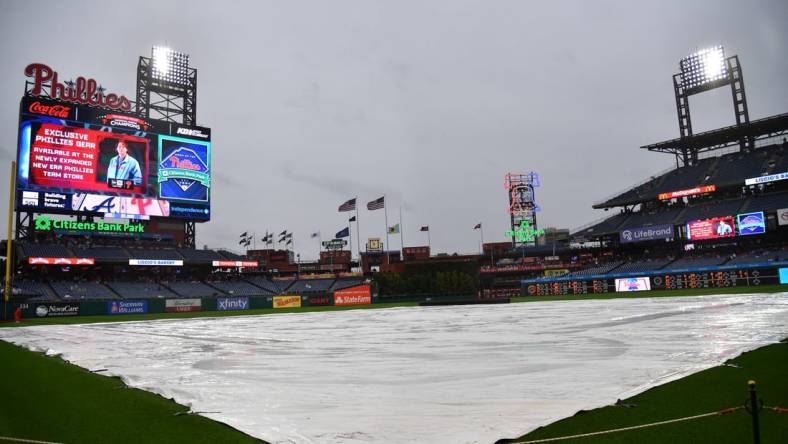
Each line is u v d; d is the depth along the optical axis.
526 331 22.84
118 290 71.06
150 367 14.79
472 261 85.12
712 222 76.50
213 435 7.34
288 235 101.62
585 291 83.25
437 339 20.72
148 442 7.10
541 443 6.49
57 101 65.94
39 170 64.25
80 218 71.00
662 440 6.48
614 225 92.44
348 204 87.81
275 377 12.27
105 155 68.62
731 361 12.17
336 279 90.19
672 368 11.54
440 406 8.55
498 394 9.37
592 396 8.93
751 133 84.62
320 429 7.34
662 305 38.75
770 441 6.36
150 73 79.44
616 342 17.12
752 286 66.94
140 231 73.44
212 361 15.82
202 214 75.75
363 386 10.70
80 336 28.30
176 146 74.19
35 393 11.14
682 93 92.00
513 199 114.75
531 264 101.19
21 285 64.12
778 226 72.25
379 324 32.06
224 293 80.00
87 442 7.17
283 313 56.16
